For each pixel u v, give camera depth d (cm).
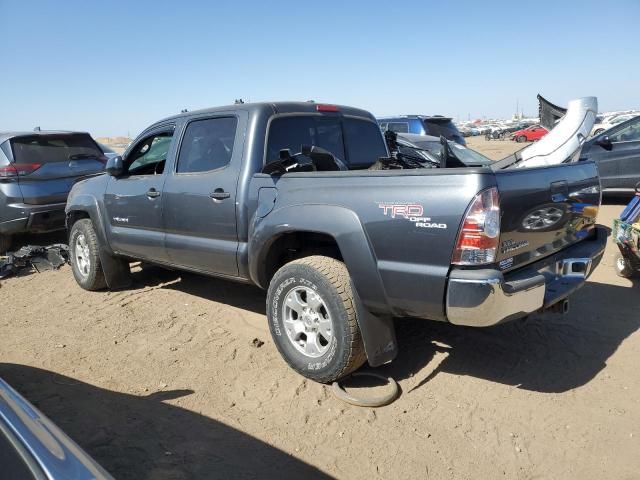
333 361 344
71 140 852
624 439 298
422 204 300
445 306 299
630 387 350
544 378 366
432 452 291
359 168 495
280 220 364
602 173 997
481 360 394
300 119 443
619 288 543
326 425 319
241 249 405
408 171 310
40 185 777
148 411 339
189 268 474
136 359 419
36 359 425
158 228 486
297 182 363
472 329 449
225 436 311
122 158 527
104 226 555
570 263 359
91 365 411
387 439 304
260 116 412
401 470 278
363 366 387
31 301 584
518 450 291
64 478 137
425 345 421
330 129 471
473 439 302
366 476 275
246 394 359
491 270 289
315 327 358
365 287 326
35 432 155
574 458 284
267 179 384
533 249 333
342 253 332
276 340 380
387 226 312
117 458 289
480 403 337
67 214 616
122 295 581
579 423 313
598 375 367
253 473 277
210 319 497
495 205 288
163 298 562
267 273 402
